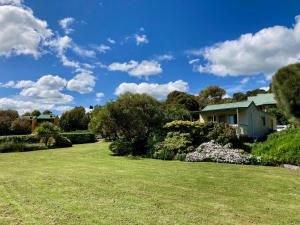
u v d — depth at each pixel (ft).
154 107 77.41
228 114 93.81
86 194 27.61
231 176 38.37
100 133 76.59
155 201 25.43
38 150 86.69
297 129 57.36
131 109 73.00
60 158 62.69
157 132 71.26
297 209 23.79
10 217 20.65
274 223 20.34
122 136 75.87
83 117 157.89
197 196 27.50
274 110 108.06
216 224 19.88
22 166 49.73
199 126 65.62
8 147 83.15
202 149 59.41
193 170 43.57
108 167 47.01
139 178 36.32
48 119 194.08
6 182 33.42
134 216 21.16
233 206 24.40
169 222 20.01
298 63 32.76
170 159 59.16
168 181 34.55
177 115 89.56
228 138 62.23
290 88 31.68
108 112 71.26
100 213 21.74
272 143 54.49
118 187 30.91
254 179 36.32
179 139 63.52
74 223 19.52
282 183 33.94
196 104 173.06
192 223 19.94
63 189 29.76
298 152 46.65
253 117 90.84
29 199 25.61
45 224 19.29
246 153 55.88
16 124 142.41
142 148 69.72
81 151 78.64
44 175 38.60
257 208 23.93
